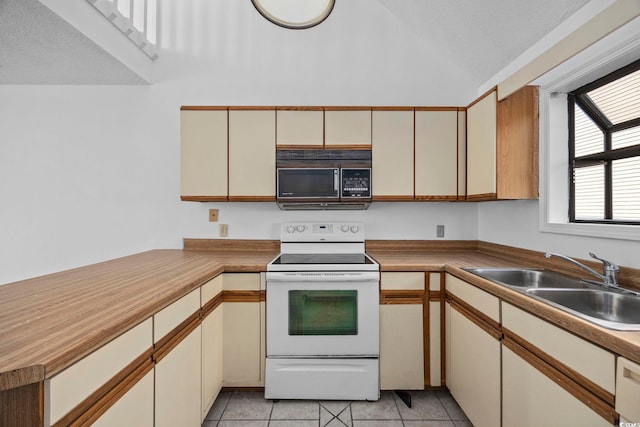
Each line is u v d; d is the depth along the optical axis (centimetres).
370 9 254
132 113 251
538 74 175
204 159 221
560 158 175
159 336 119
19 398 69
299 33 254
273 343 192
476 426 156
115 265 184
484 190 197
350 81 254
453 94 253
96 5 188
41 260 248
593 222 160
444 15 216
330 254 236
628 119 145
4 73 229
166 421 124
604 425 84
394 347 195
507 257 216
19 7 159
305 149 221
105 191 251
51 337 80
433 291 195
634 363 76
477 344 155
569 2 154
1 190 246
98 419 86
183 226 254
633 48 129
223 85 254
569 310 102
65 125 248
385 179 222
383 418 178
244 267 194
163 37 253
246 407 188
